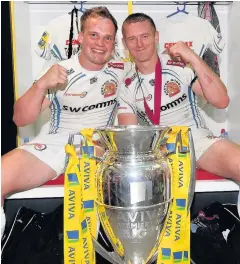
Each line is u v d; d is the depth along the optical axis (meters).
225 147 1.41
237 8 1.91
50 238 1.34
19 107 1.46
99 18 1.48
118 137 1.02
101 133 1.06
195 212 1.58
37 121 2.02
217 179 1.42
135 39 1.54
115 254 1.14
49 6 2.01
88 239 1.17
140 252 1.10
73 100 1.58
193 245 1.35
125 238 1.07
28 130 2.00
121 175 1.02
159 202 1.05
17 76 1.87
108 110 1.65
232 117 2.01
